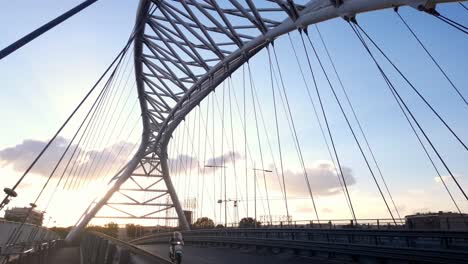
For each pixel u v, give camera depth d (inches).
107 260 406.3
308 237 1000.9
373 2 888.3
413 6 754.2
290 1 1205.1
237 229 1433.3
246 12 1425.9
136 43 1953.7
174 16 1659.7
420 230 631.2
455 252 542.9
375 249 694.5
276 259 880.3
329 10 1066.7
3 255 396.8
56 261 896.9
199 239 1787.6
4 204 389.1
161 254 1147.3
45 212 837.2
